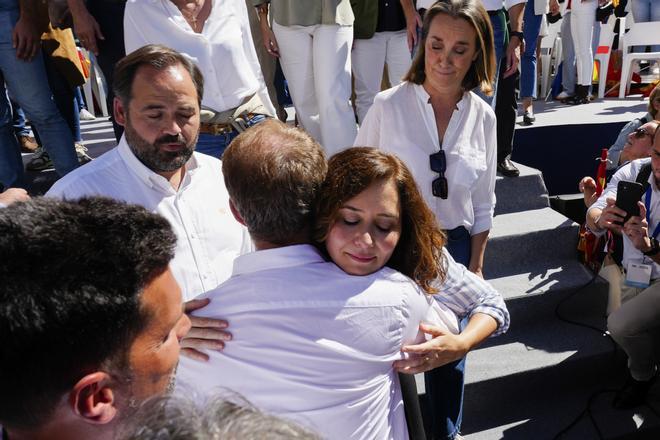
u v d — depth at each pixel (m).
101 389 0.71
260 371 1.06
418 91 2.04
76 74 3.39
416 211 1.20
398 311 1.12
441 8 1.92
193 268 1.65
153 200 1.65
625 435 2.79
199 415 0.53
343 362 1.07
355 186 1.09
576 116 5.22
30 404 0.67
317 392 1.06
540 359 3.00
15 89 2.98
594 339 3.17
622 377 3.17
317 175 1.12
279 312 1.05
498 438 2.78
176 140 1.60
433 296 1.37
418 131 2.05
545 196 3.88
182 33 2.37
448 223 2.10
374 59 3.72
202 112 2.44
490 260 3.44
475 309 1.42
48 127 3.13
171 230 0.82
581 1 5.71
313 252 1.13
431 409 2.13
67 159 3.21
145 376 0.76
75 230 0.72
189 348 1.09
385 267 1.18
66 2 2.94
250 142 1.14
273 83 4.08
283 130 1.19
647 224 2.67
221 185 1.77
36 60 2.97
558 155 4.79
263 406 1.07
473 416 2.91
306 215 1.12
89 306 0.67
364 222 1.10
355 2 3.51
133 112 1.58
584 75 5.98
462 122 2.05
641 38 6.36
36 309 0.64
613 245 2.99
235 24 2.53
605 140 4.85
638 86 7.00
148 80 1.56
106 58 2.95
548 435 2.79
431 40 1.94
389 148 2.07
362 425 1.11
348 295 1.08
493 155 2.16
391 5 3.60
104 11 2.85
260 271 1.11
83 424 0.70
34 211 0.75
